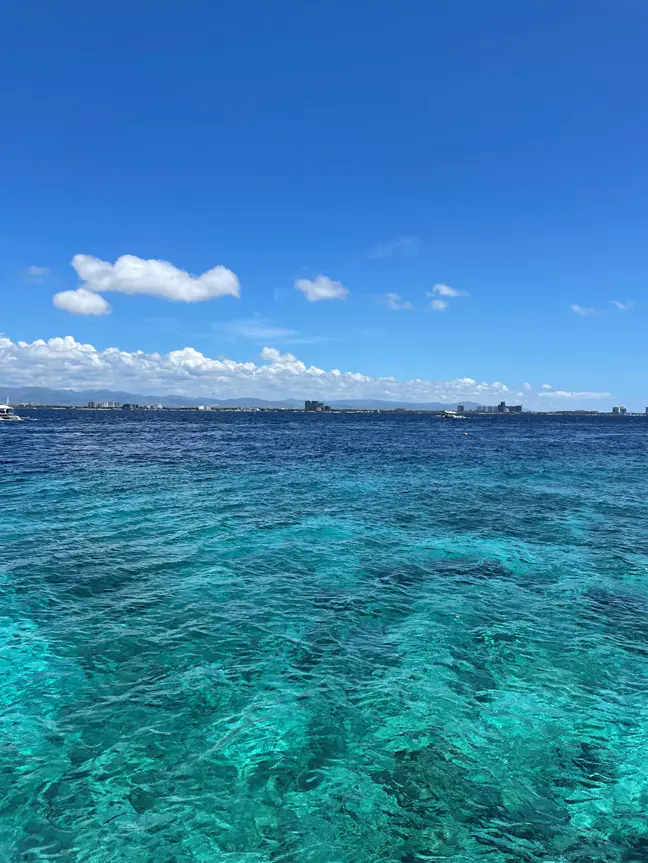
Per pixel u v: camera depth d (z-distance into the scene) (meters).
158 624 12.58
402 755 8.18
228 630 12.34
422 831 6.78
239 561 17.38
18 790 7.30
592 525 22.81
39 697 9.55
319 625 12.73
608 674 10.69
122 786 7.43
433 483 34.34
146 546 18.73
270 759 8.03
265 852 6.42
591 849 6.57
